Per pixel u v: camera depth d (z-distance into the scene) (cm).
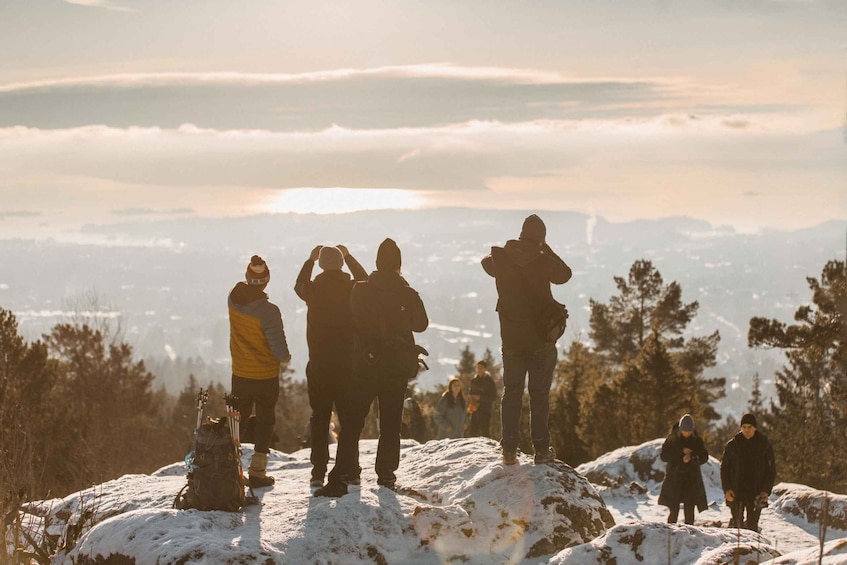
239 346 748
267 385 755
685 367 4528
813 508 1149
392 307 721
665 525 601
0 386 2392
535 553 676
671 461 1091
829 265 2839
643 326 4666
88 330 4259
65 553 637
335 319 747
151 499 726
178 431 4966
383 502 677
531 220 758
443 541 655
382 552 629
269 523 633
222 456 654
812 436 3234
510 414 767
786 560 493
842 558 453
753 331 2852
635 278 4669
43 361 3181
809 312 2827
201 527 602
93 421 3256
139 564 562
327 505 659
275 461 941
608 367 4797
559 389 3872
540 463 756
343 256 770
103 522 615
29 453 754
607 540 595
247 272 742
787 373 3525
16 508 685
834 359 2869
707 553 560
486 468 768
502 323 763
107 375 4153
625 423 3344
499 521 690
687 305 4681
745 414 1071
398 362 723
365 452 997
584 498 727
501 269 755
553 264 746
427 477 788
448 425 1513
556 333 739
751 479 1058
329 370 748
